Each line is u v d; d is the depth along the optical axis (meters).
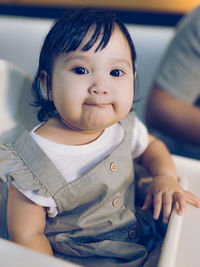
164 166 0.55
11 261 0.30
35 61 1.40
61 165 0.47
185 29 0.88
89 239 0.47
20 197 0.44
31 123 0.53
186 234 0.40
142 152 0.59
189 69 0.86
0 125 0.45
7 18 1.40
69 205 0.47
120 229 0.49
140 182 0.58
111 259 0.46
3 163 0.43
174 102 0.90
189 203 0.47
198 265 0.36
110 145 0.51
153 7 1.21
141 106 1.28
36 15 1.34
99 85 0.42
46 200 0.45
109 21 0.45
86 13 0.46
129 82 0.46
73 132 0.49
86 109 0.43
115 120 0.45
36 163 0.45
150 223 0.53
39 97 0.52
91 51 0.42
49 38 0.47
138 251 0.47
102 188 0.48
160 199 0.48
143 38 1.28
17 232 0.44
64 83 0.43
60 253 0.47
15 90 0.49
